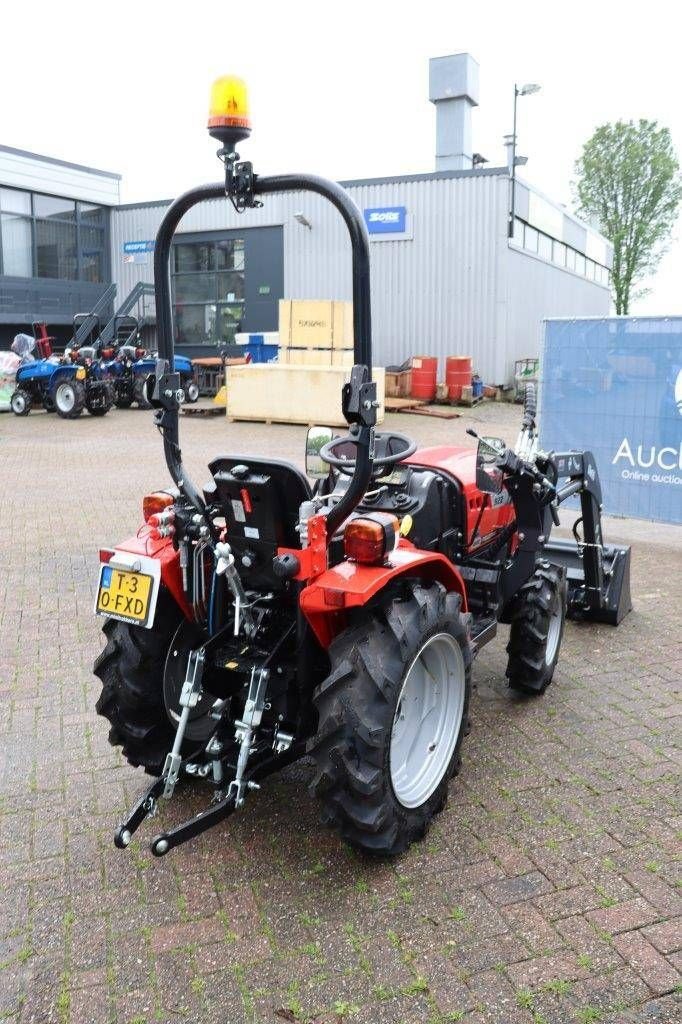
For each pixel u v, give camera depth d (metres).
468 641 3.19
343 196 2.51
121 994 2.33
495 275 19.36
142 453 12.10
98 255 23.81
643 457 7.20
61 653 4.79
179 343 23.22
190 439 13.71
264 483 2.71
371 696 2.67
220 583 3.00
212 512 2.91
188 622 3.18
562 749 3.67
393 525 2.77
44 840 3.03
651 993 2.30
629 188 48.62
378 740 2.64
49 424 15.43
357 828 2.73
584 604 5.24
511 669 4.13
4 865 2.89
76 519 8.02
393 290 20.30
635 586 6.19
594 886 2.75
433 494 3.69
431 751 3.11
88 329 21.64
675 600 5.84
